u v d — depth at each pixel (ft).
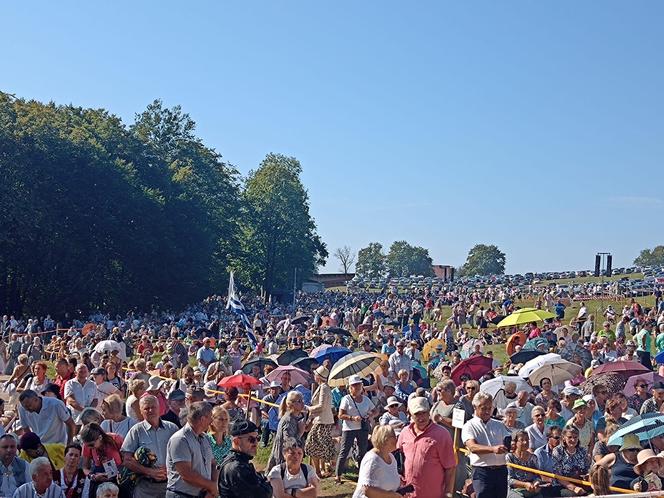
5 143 225.97
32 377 53.36
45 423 40.65
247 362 72.18
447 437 33.76
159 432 33.50
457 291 349.61
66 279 246.27
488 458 36.04
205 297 317.63
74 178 241.76
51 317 244.63
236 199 360.89
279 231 401.08
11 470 33.58
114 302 262.67
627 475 38.29
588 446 44.24
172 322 216.13
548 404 47.55
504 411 46.09
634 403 56.24
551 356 62.13
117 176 256.52
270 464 45.80
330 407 52.90
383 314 212.43
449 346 141.59
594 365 74.33
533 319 92.22
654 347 115.03
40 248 238.27
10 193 222.89
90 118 297.94
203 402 30.76
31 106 254.47
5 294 242.58
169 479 30.37
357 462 54.44
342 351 75.05
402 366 74.43
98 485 33.04
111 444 34.22
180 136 352.90
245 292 393.09
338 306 309.42
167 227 277.23
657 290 266.36
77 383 48.32
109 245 257.75
